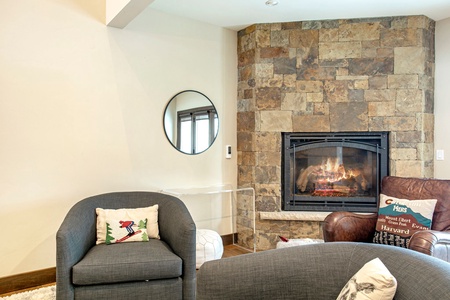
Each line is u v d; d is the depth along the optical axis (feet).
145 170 11.06
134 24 10.82
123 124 10.62
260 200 12.29
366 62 11.78
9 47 8.74
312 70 12.02
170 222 8.31
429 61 11.88
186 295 7.43
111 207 9.01
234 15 11.60
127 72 10.69
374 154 12.07
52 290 8.75
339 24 11.89
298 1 10.37
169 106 11.55
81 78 9.82
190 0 10.47
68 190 9.64
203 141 12.37
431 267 3.88
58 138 9.46
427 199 8.14
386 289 3.81
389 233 8.11
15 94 8.83
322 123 11.99
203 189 11.94
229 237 13.00
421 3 10.53
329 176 12.51
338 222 8.41
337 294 4.61
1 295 8.54
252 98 12.44
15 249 8.87
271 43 12.21
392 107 11.71
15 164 8.85
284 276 4.70
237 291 4.63
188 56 12.01
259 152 12.28
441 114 11.94
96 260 7.03
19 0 8.86
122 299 7.01
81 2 9.80
